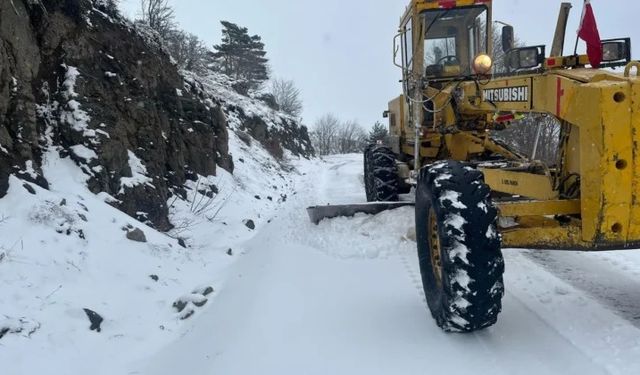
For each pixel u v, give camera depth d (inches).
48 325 189.2
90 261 237.5
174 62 463.8
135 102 363.6
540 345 145.0
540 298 175.2
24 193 246.5
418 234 171.2
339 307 185.8
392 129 384.5
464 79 287.6
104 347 192.4
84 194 286.0
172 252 293.7
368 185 372.5
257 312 195.5
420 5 295.3
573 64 164.9
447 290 142.9
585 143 135.7
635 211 131.7
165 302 238.8
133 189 326.6
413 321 167.6
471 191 144.3
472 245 139.5
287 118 1254.9
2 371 161.8
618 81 133.3
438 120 288.2
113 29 369.7
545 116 190.7
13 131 266.7
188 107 474.6
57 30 314.3
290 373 149.3
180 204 390.3
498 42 300.2
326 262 236.5
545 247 152.9
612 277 198.7
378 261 231.3
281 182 720.3
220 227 389.1
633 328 147.0
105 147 313.7
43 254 222.5
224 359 167.8
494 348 145.8
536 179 174.7
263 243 306.7
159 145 381.7
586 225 137.1
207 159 481.4
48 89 308.8
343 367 146.9
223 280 276.7
